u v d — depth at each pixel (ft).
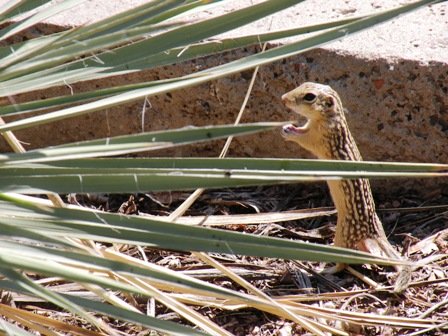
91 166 18.04
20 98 34.63
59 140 35.76
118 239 17.26
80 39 19.16
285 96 30.48
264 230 31.01
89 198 33.45
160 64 20.06
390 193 32.76
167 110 33.76
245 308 26.73
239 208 32.63
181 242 17.29
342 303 27.09
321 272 28.71
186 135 16.67
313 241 30.66
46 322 21.89
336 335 24.86
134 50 19.62
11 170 17.49
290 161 17.39
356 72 31.07
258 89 32.19
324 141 30.37
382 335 25.41
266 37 20.56
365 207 28.32
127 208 32.65
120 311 18.15
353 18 20.52
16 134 36.01
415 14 33.32
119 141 17.02
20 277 16.51
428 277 28.02
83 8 34.86
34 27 33.96
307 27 20.62
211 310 26.89
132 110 34.19
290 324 26.11
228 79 32.37
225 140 33.99
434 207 31.30
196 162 17.71
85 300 18.31
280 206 32.53
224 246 17.33
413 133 31.27
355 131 32.07
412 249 29.58
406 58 30.42
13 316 21.77
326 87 30.14
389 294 27.30
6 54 20.48
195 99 33.14
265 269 28.78
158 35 19.48
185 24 19.42
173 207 32.83
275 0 19.24
